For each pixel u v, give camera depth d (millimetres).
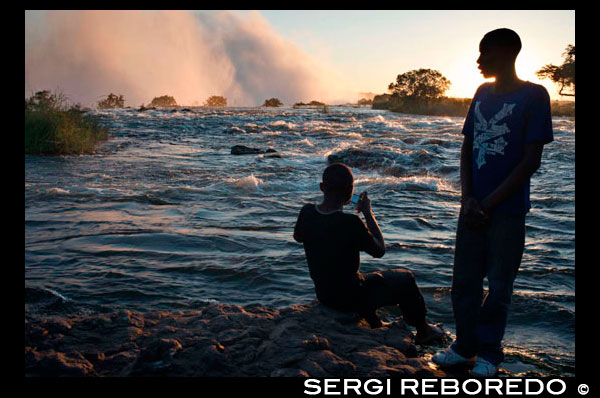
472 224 2842
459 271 2984
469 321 2943
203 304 3863
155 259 4930
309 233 3330
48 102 16641
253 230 6117
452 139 18562
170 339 2922
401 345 3072
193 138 19625
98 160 12852
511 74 2783
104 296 3994
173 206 7570
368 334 3168
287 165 12492
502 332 2867
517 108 2723
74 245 5379
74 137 14367
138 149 15609
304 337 2965
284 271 4578
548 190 9023
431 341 3348
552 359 3031
